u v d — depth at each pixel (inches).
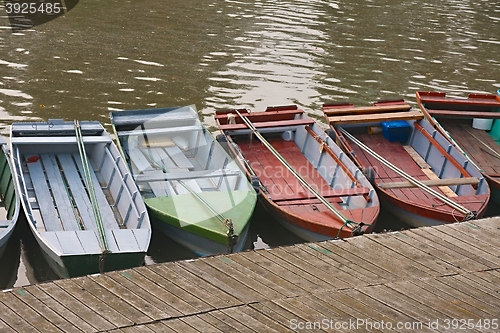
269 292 296.4
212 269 311.4
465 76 651.5
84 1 845.2
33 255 358.6
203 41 713.6
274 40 725.9
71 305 277.9
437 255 332.8
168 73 624.1
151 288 293.7
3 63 629.3
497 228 360.8
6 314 269.0
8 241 350.9
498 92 513.3
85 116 531.5
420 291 303.3
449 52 713.6
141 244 326.0
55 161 424.8
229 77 620.4
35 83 588.1
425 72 655.8
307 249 332.8
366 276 312.5
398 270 318.7
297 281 305.9
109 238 327.6
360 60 677.3
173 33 736.3
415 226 386.6
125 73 619.8
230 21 786.2
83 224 363.9
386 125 469.7
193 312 279.1
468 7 895.7
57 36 713.0
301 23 789.9
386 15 842.2
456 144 445.1
